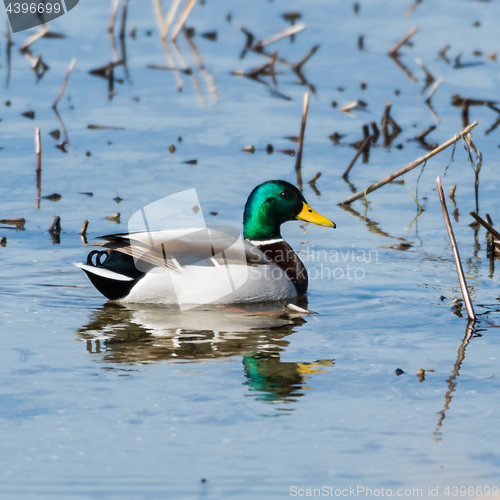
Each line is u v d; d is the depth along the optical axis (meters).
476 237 14.45
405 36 26.31
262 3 32.34
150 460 7.29
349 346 9.99
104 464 7.22
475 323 10.73
